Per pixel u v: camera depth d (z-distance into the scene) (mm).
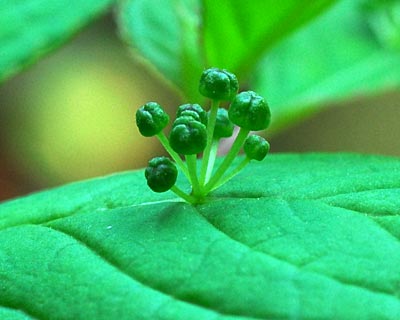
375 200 94
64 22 138
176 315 86
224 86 97
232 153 97
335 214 93
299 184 98
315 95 157
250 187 98
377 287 84
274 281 86
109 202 102
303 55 162
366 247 88
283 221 92
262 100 97
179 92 136
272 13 121
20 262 96
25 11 137
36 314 92
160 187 96
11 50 136
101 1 140
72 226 98
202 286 87
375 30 169
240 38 124
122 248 93
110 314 88
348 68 163
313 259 87
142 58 138
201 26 123
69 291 91
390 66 164
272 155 109
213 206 96
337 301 83
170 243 92
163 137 98
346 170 101
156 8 140
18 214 104
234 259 88
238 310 85
